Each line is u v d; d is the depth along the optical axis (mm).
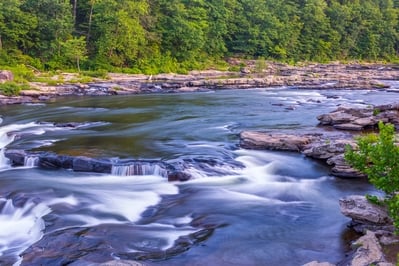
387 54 106312
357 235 10328
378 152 8984
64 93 41375
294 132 20688
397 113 21594
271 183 14656
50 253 9195
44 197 12727
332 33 97375
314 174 15508
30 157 16359
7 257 9570
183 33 69750
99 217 11492
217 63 75875
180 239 10188
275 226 11086
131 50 61656
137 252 9414
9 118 27641
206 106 32781
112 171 15188
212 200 12969
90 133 21609
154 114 28578
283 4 92750
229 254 9438
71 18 60375
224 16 78750
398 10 113125
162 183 14414
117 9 60031
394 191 9570
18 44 56812
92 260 8867
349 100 35719
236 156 17125
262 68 69188
